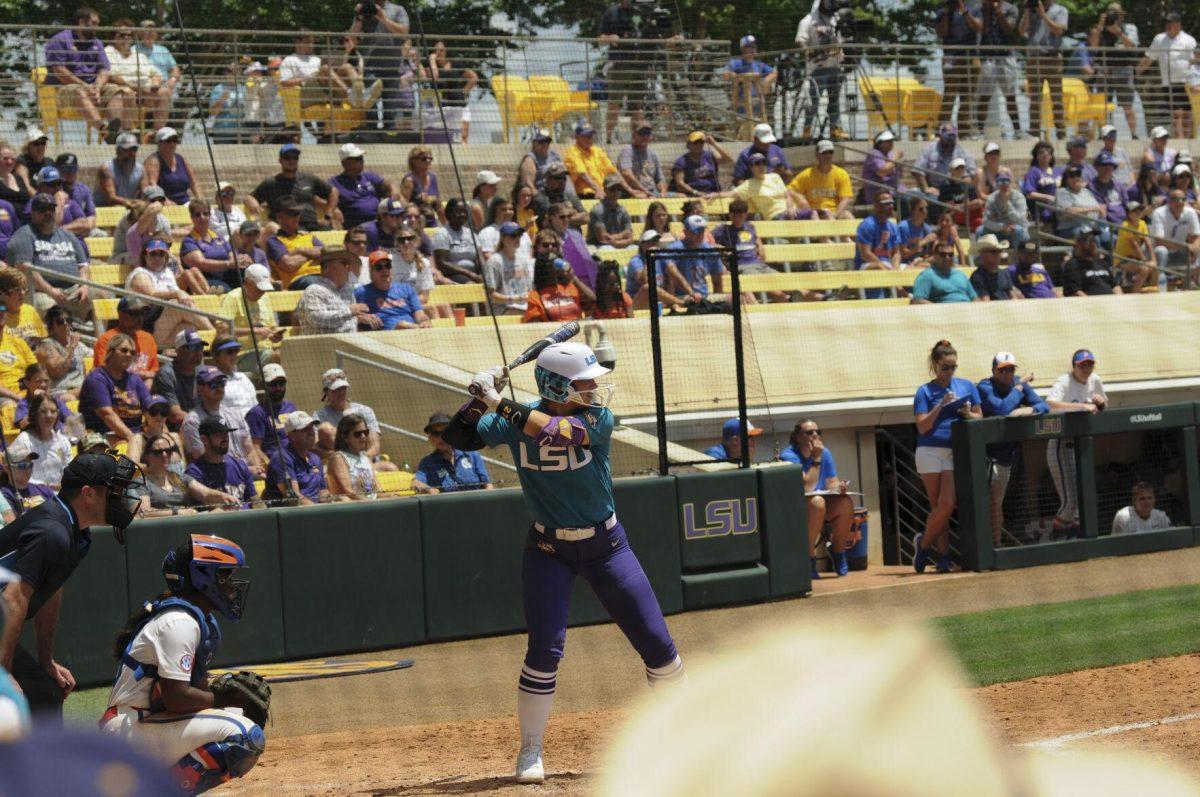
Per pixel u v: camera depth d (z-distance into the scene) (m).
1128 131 86.69
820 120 76.56
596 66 73.94
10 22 73.81
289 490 38.84
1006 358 48.09
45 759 1.88
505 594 39.41
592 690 31.20
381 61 66.31
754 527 42.25
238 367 47.38
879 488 55.91
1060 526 48.06
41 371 37.91
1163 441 50.09
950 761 1.88
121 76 61.75
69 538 19.23
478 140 71.69
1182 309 62.19
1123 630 34.47
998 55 82.19
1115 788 2.39
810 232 66.19
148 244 49.19
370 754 25.47
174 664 17.91
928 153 74.12
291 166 56.09
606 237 61.03
